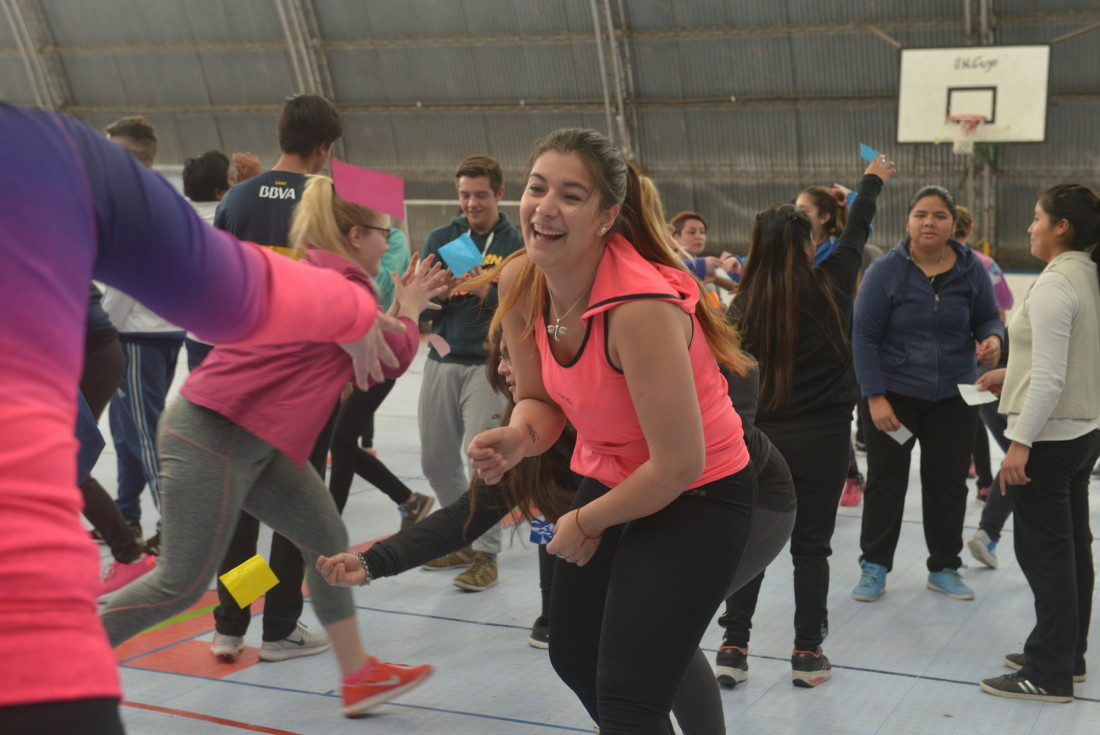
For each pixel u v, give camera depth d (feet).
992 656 10.98
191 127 55.31
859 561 13.15
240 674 10.44
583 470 6.74
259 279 3.40
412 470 20.75
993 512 13.87
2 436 2.53
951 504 12.84
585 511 5.91
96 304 12.53
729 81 46.14
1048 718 9.43
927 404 12.73
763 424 10.25
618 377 5.76
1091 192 9.58
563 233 5.58
